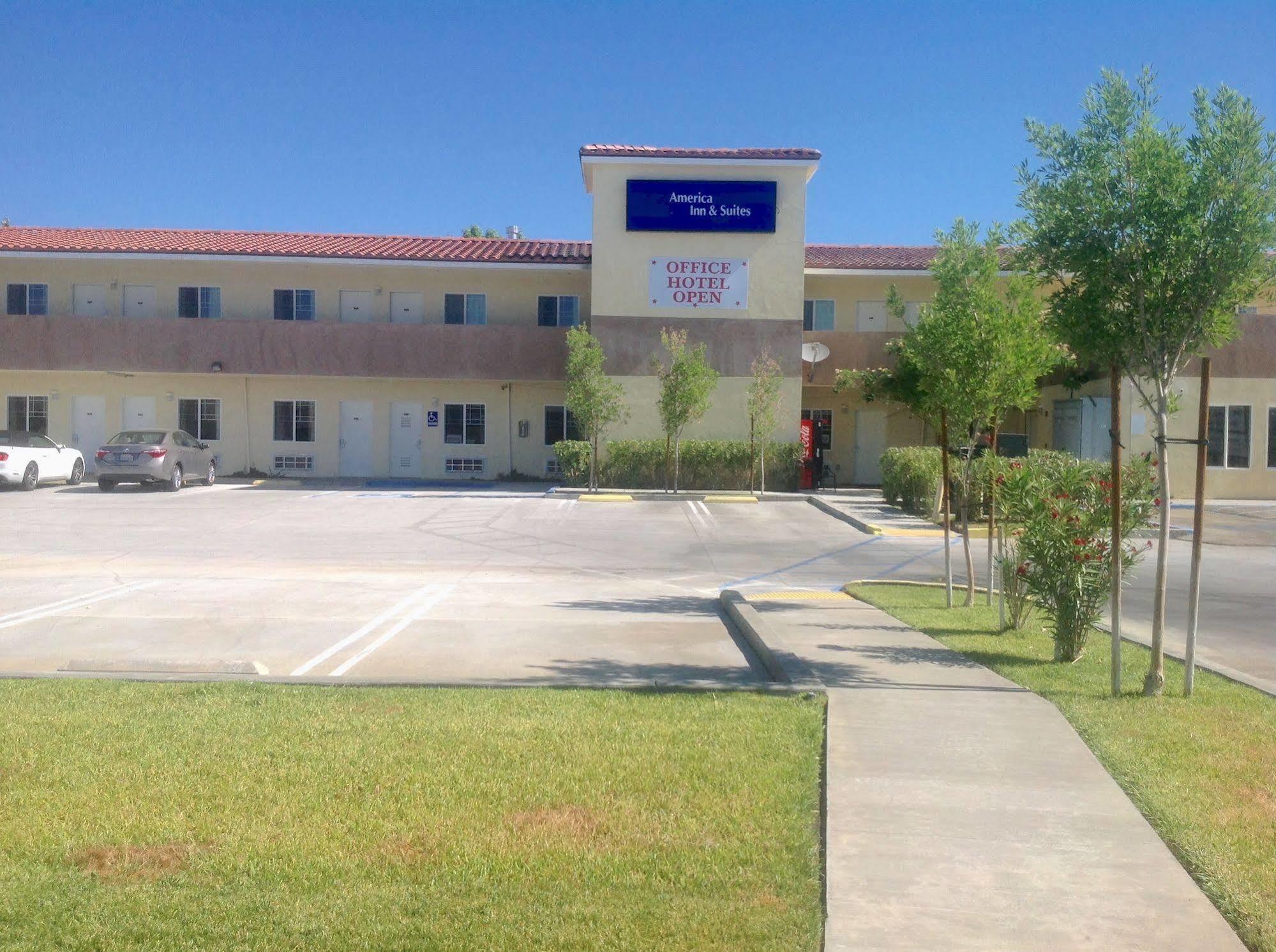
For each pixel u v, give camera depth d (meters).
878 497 27.31
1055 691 7.62
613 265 29.27
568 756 5.88
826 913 4.09
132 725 6.42
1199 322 7.38
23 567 14.86
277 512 23.19
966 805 5.22
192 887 4.29
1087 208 7.38
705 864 4.52
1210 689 7.78
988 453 11.99
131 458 27.30
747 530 20.70
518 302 32.50
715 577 14.73
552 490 27.66
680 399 26.97
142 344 31.05
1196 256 7.23
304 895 4.23
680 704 7.08
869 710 6.95
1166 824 4.98
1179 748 6.17
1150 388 20.14
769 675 8.34
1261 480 27.33
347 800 5.21
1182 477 27.34
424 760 5.80
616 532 20.20
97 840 4.71
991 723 6.67
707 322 29.30
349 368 31.19
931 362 11.55
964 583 14.09
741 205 29.11
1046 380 30.67
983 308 11.11
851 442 32.72
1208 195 7.16
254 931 3.94
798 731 6.42
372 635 10.12
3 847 4.62
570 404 27.50
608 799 5.24
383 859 4.55
